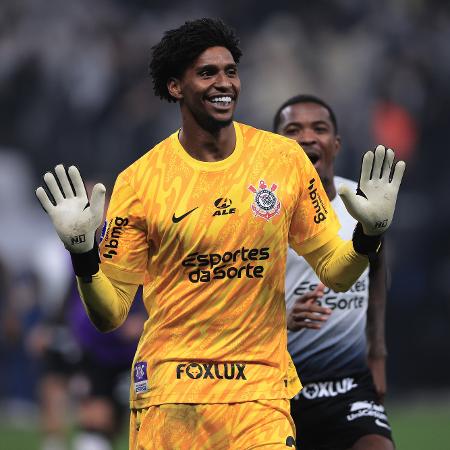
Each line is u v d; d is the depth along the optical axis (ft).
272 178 56.24
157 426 56.03
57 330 110.32
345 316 68.59
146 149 204.64
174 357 55.83
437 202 200.23
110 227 56.54
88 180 195.42
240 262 55.36
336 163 200.95
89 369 100.94
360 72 212.02
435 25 223.51
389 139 205.57
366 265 56.08
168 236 55.57
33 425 152.15
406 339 177.78
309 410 68.90
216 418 55.21
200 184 55.88
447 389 177.88
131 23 220.43
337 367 68.95
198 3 224.53
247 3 223.51
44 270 173.78
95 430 100.27
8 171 200.95
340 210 69.77
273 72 209.05
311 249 57.93
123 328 99.40
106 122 208.54
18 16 220.43
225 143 56.65
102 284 55.26
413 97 211.61
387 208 54.80
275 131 71.77
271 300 56.03
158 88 58.34
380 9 222.28
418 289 181.06
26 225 195.31
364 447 67.21
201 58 56.03
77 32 216.54
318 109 69.97
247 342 55.62
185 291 55.57
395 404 172.86
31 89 214.07
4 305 168.04
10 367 168.14
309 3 222.28
